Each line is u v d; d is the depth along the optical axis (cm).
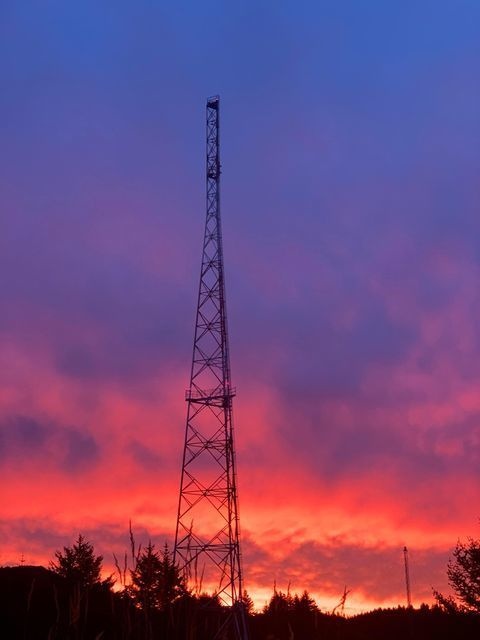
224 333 6725
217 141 7250
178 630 977
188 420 6525
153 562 1002
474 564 4894
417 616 4378
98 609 1020
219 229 7044
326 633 1058
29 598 1105
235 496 6194
